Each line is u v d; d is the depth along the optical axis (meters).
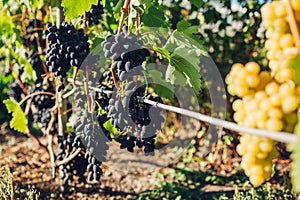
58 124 2.04
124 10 1.41
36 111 2.23
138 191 2.17
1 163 2.44
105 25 1.89
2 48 2.21
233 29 2.56
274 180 2.18
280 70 0.95
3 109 2.90
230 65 2.69
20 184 2.14
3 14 1.98
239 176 2.29
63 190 2.09
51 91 2.04
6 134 3.31
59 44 1.58
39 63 2.02
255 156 1.00
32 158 2.58
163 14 1.64
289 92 0.91
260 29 2.30
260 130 0.94
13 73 2.22
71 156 1.90
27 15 2.16
